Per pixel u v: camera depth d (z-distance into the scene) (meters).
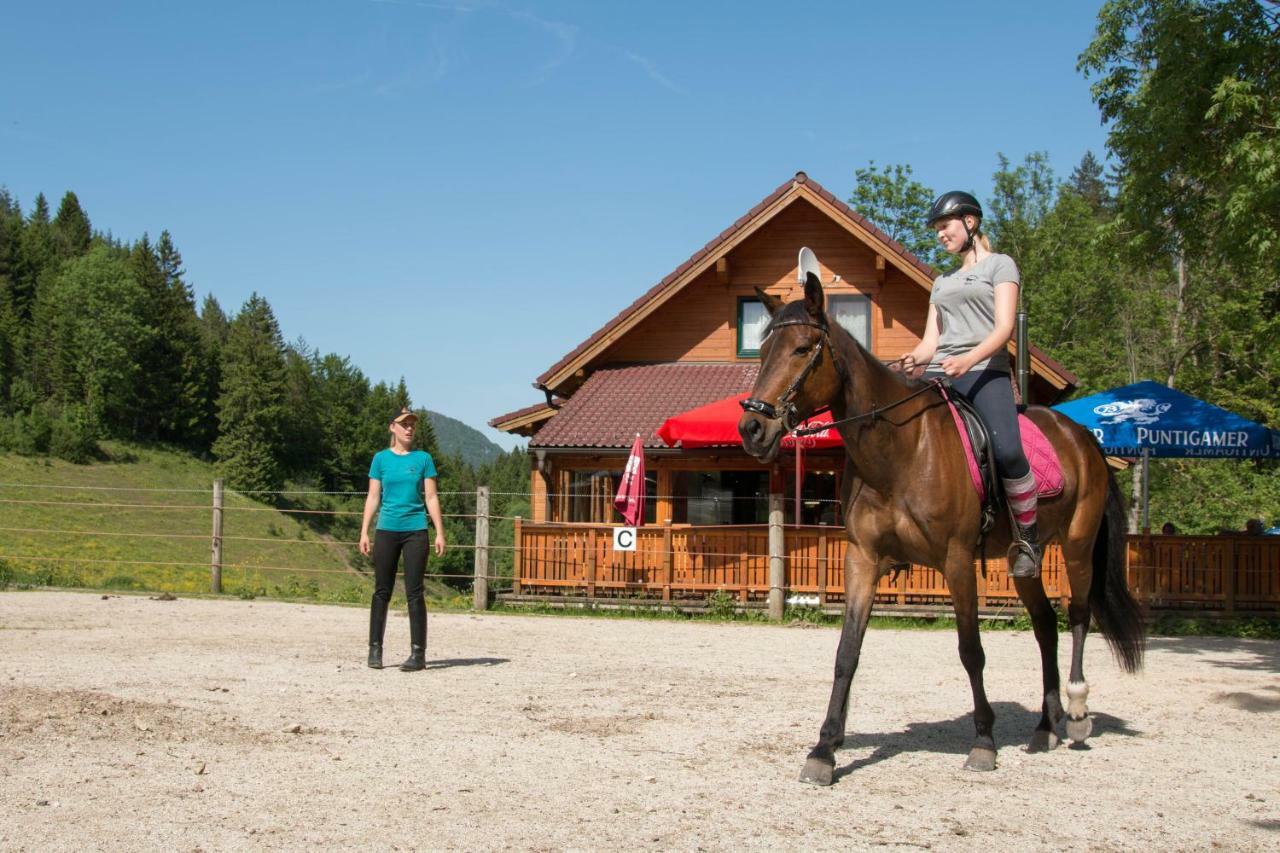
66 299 102.69
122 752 6.21
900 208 50.84
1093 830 5.10
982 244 6.71
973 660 6.20
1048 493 6.65
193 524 65.81
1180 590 16.19
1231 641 14.38
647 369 23.30
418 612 9.78
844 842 4.81
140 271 107.62
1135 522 33.47
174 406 102.81
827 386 5.89
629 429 20.83
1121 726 7.73
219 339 134.00
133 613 14.33
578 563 17.28
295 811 5.14
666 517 21.06
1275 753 6.86
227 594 18.00
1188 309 36.44
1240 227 12.62
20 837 4.67
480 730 7.07
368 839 4.73
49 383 105.25
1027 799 5.62
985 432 6.25
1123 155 14.21
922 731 7.37
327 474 109.94
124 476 84.19
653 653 11.65
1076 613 7.21
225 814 5.06
